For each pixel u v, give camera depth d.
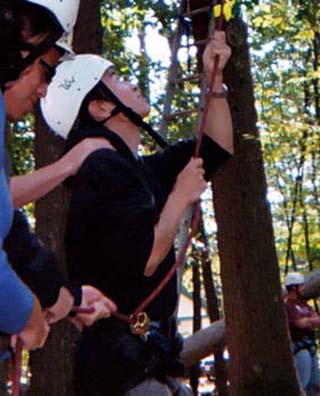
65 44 3.50
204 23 10.37
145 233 4.23
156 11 13.76
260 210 11.81
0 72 3.36
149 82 17.62
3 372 6.23
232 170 11.77
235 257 11.84
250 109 11.74
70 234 4.36
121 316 4.29
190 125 15.79
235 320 11.90
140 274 4.29
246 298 11.80
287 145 22.14
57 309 3.72
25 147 16.84
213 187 11.95
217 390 20.88
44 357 11.26
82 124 4.58
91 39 11.05
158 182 4.76
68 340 11.21
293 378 11.90
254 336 11.83
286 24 15.15
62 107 4.55
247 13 12.93
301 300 14.85
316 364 14.67
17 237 3.62
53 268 3.67
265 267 11.84
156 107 17.42
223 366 20.84
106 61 4.60
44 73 3.46
